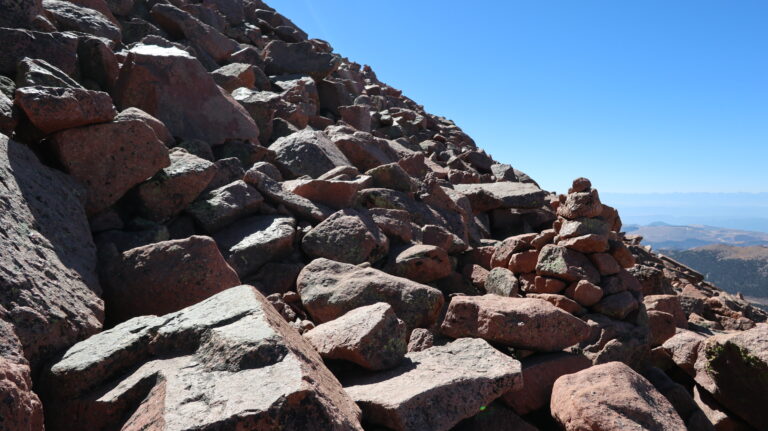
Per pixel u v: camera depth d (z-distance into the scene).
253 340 3.93
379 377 4.97
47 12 12.13
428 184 12.20
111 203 7.17
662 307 9.63
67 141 6.77
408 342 6.53
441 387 4.48
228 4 25.02
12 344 3.89
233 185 8.80
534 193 14.84
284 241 8.23
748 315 15.17
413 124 25.83
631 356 7.69
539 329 6.13
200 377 3.83
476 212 14.80
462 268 10.30
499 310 6.17
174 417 3.34
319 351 5.12
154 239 7.25
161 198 7.78
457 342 5.70
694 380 7.10
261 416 3.27
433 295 7.06
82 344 4.47
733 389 5.95
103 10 15.31
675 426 4.79
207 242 6.13
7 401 3.03
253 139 11.71
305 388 3.40
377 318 5.17
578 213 8.89
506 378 4.84
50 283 4.84
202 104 10.93
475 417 5.09
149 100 10.26
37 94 6.47
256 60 19.94
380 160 13.66
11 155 5.84
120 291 5.91
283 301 7.25
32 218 5.38
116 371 4.22
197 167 8.16
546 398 5.65
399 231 9.54
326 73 20.81
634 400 4.82
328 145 12.66
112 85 10.49
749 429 6.04
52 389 4.10
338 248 8.52
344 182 9.83
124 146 7.21
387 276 7.36
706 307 13.70
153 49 10.80
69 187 6.48
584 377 5.24
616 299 8.31
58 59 8.98
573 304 8.14
